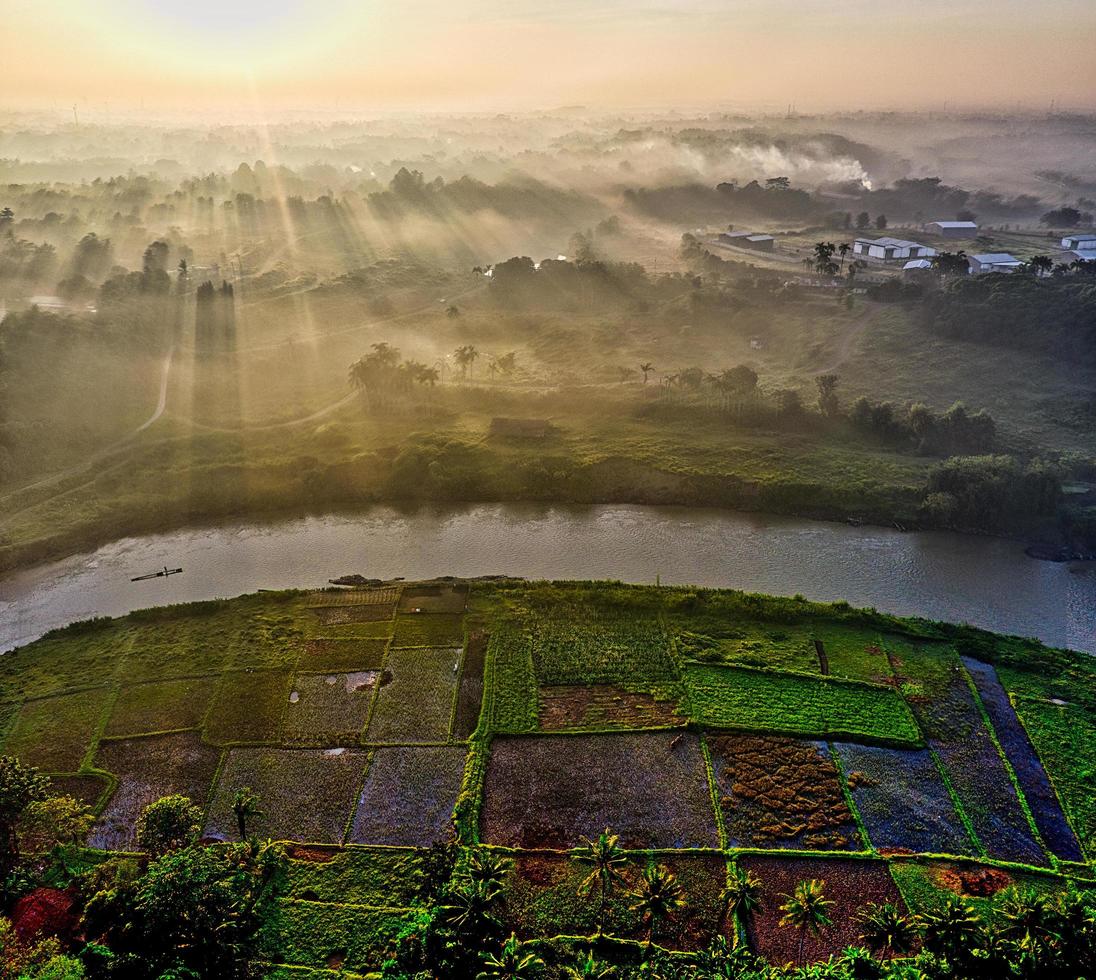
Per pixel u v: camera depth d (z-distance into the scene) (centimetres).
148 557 14300
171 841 7625
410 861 8044
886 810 8675
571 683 10631
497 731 9769
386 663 11031
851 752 9469
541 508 15900
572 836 8350
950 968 6375
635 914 7406
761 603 12231
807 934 7250
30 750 9512
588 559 14112
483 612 12188
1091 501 14975
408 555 14275
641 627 11762
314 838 8350
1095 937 6362
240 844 7675
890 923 6675
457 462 16888
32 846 7931
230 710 10150
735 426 18188
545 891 7688
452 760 9375
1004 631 12131
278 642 11506
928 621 11944
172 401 19612
